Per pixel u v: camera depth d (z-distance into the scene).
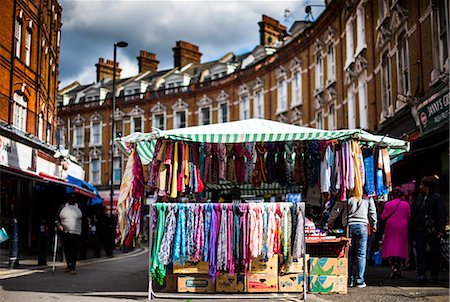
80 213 11.62
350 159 8.37
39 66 19.48
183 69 43.62
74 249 11.43
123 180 8.62
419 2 14.83
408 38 15.77
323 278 8.07
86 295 8.13
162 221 7.77
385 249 10.01
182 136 8.32
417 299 7.54
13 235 12.55
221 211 7.75
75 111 44.56
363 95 21.02
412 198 13.70
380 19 18.44
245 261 7.66
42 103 20.28
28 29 18.86
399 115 15.85
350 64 21.95
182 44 44.03
